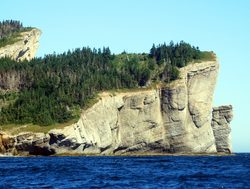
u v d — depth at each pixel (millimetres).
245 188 90625
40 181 101625
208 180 105250
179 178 109625
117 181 102438
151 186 93312
